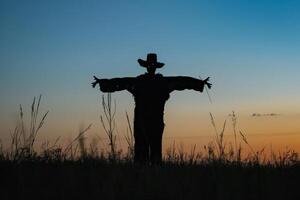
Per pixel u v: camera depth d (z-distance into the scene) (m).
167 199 6.32
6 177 6.76
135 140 12.49
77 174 6.94
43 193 6.25
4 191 6.19
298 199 6.80
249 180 7.27
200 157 8.30
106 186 6.30
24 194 6.14
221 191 6.50
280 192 6.85
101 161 7.75
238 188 6.79
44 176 6.86
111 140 7.86
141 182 6.59
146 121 12.39
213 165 7.84
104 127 7.84
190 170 7.46
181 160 8.34
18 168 6.98
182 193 6.41
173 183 6.70
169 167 7.84
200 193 6.48
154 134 12.43
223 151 8.23
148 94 12.49
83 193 6.22
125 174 7.01
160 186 6.53
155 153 12.41
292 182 7.36
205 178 7.07
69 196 6.14
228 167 7.88
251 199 6.69
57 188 6.41
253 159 8.28
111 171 6.99
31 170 7.05
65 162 7.77
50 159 7.75
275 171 7.87
